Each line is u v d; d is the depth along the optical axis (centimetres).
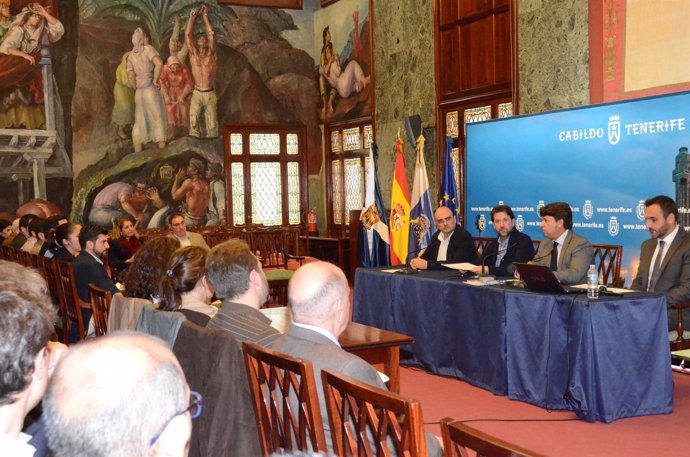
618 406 414
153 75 1225
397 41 1072
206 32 1255
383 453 170
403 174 795
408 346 561
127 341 101
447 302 521
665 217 513
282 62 1308
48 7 1165
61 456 94
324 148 1319
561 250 514
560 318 429
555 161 730
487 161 816
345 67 1223
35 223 835
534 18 806
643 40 677
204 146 1264
